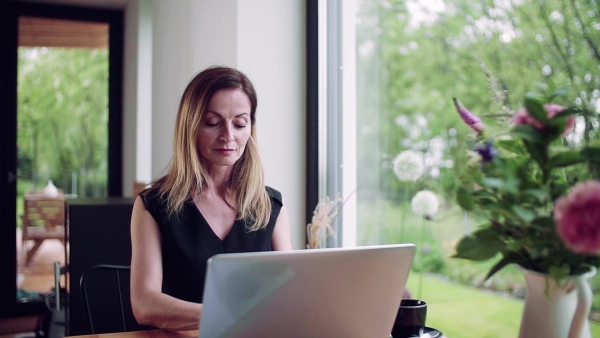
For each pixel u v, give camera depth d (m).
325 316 1.12
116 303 2.58
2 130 4.77
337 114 2.48
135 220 1.72
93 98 5.05
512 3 1.61
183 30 3.28
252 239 1.82
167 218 1.72
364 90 2.34
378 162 2.24
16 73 4.80
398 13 2.12
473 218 1.68
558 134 1.04
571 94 1.42
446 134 1.84
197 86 1.75
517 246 1.03
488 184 1.01
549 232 1.01
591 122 1.34
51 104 4.92
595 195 0.90
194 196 1.78
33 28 4.86
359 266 1.11
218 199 1.82
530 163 1.12
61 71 4.95
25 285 4.78
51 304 3.37
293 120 2.53
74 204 2.60
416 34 2.02
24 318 4.69
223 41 2.60
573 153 1.04
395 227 2.12
